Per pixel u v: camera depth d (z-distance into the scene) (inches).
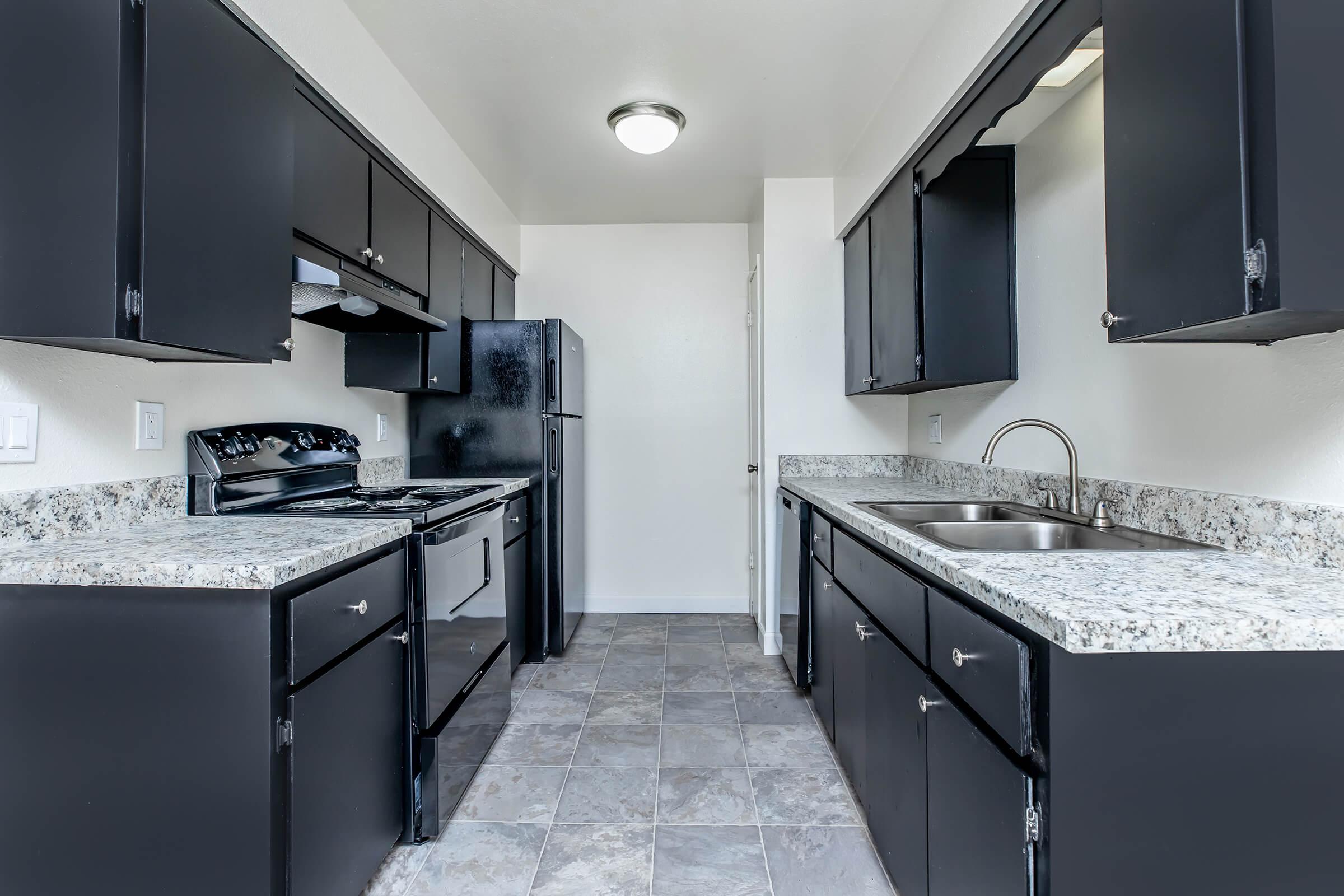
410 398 112.0
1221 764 31.9
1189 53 34.4
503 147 103.1
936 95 70.2
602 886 56.9
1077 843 31.9
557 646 114.7
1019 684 33.9
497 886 56.9
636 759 78.8
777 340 115.5
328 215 66.8
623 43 75.4
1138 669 31.9
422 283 91.0
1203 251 33.8
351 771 51.6
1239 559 42.8
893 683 55.0
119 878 42.2
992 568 40.3
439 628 65.9
